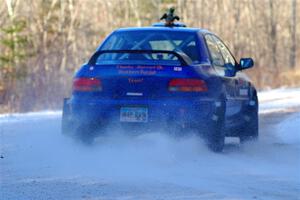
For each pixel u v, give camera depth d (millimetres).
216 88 24953
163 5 139000
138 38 26469
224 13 136250
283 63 140375
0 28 101688
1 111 70438
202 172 20844
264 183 19062
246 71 104625
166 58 25172
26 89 78938
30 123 37406
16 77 88500
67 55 108312
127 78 24578
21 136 30516
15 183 19141
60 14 111562
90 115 24797
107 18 127688
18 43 100062
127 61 25047
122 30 27062
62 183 19047
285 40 146000
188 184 18812
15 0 108875
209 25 135500
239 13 137250
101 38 121438
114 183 18953
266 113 45531
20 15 108750
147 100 24344
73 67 108250
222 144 25219
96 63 25312
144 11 138750
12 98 76250
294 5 142375
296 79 107688
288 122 37906
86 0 123312
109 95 24750
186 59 24578
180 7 136500
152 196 17188
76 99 25125
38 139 29234
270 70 109875
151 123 24328
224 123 25469
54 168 21641
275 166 22312
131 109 24375
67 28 114250
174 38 26188
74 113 25062
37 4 110312
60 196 17312
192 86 24219
